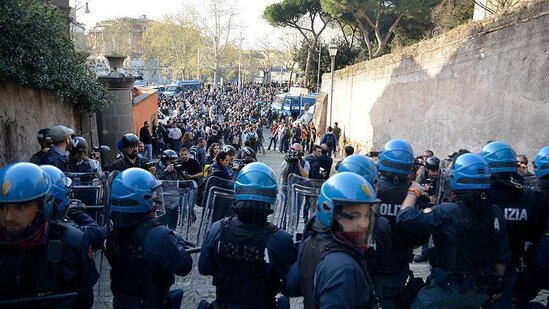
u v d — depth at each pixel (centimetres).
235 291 316
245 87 7825
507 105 1016
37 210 271
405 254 381
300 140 2783
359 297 251
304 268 272
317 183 578
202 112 4656
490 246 353
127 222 322
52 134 673
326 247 260
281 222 602
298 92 4925
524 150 948
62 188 348
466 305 354
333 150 2270
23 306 272
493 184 400
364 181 271
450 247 351
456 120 1270
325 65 4941
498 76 1055
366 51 3972
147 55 8531
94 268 306
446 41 1352
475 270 350
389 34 3241
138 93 2439
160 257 319
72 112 1390
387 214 379
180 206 682
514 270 402
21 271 272
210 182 643
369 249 340
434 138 1430
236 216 328
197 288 548
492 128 1075
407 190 385
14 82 961
